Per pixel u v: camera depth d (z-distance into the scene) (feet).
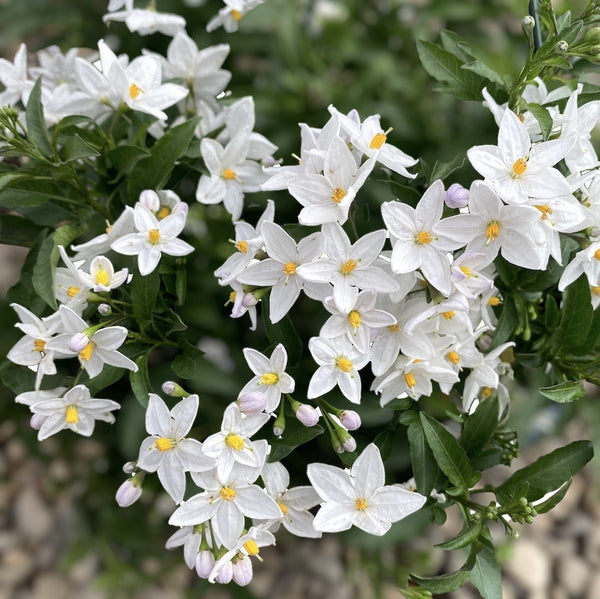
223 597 1.16
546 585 1.32
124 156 0.64
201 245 0.80
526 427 0.76
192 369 0.62
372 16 1.22
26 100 0.71
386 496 0.56
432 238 0.54
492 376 0.61
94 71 0.65
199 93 0.77
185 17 1.01
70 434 0.92
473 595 1.21
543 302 0.70
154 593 1.16
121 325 0.64
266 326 0.60
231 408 0.54
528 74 0.60
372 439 0.68
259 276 0.56
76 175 0.63
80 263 0.62
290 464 0.78
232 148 0.68
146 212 0.59
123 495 0.58
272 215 0.59
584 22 0.63
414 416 0.61
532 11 0.63
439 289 0.53
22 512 1.30
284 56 1.07
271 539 0.58
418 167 0.72
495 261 0.63
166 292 0.69
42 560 1.26
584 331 0.61
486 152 0.54
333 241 0.54
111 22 0.93
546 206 0.55
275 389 0.56
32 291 0.64
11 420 0.97
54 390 0.61
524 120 0.60
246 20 1.01
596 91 0.67
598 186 0.58
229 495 0.55
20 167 0.68
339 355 0.55
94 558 1.25
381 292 0.54
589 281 0.60
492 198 0.52
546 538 1.37
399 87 1.11
